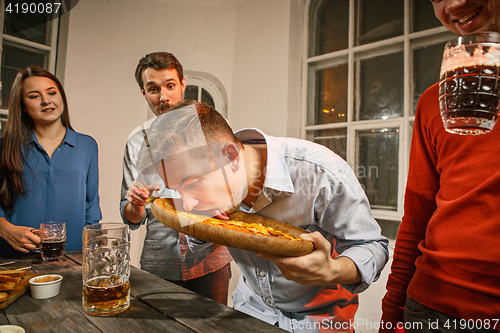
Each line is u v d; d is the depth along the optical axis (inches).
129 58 104.4
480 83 13.6
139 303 29.4
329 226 33.9
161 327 24.5
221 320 25.7
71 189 57.6
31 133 55.6
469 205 25.5
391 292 33.6
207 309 27.9
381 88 87.6
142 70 56.2
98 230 26.8
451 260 26.3
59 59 93.4
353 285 30.0
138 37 105.3
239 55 106.0
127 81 104.8
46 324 24.6
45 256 43.6
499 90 13.6
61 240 44.5
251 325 24.9
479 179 25.0
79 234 57.9
